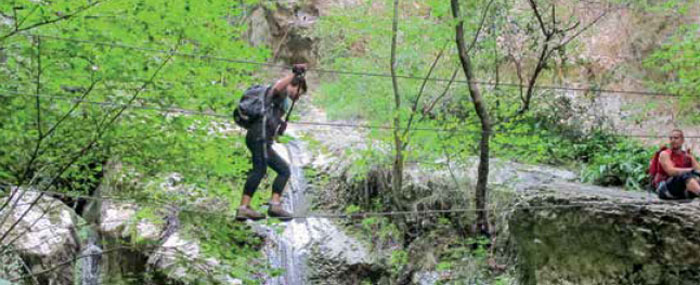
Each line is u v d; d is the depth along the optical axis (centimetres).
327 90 1356
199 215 970
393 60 1229
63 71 832
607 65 1705
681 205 881
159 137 899
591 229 944
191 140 905
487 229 1264
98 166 976
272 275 1035
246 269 1027
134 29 828
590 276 959
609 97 1670
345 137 1645
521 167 1416
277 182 716
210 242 977
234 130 998
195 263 1020
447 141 1206
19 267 1215
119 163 1034
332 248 1357
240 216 703
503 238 1232
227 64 873
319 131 1692
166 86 870
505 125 1203
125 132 882
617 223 914
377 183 1432
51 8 796
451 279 1225
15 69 855
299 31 2091
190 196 1007
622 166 1255
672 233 862
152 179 982
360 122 1705
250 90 709
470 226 1286
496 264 1212
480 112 1162
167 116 922
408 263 1297
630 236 902
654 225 880
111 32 815
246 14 1462
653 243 881
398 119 1209
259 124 700
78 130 873
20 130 855
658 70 1672
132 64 835
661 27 1709
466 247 1262
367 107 1355
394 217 1377
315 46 2122
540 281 1021
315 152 1539
